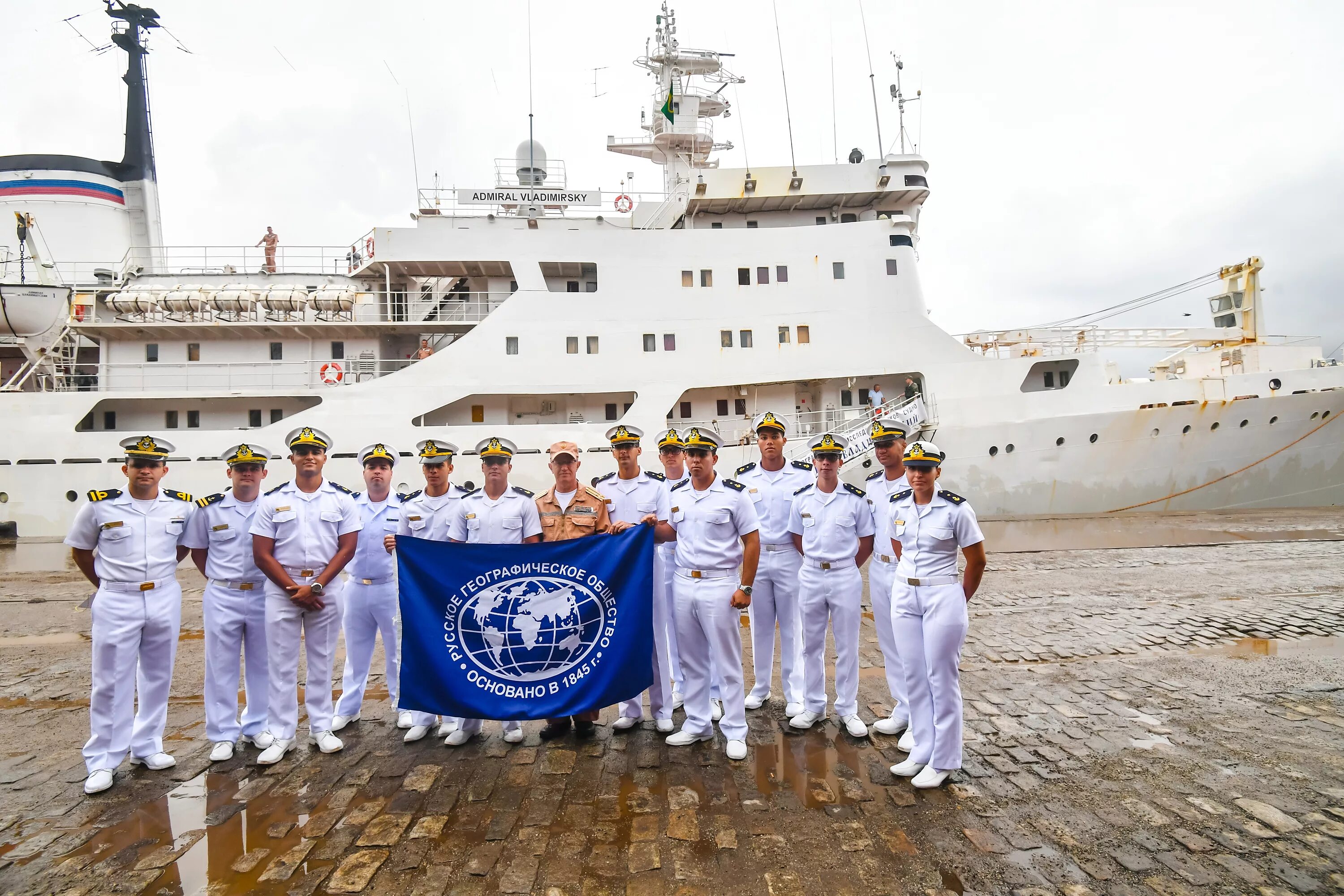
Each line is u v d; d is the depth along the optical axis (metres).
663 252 18.75
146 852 3.97
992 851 3.82
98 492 5.21
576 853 3.88
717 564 5.39
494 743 5.65
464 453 17.45
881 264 18.89
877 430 5.90
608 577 5.47
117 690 4.97
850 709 5.75
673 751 5.39
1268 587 11.06
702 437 5.53
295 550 5.46
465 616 5.38
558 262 18.56
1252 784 4.56
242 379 18.70
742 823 4.20
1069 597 10.67
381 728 6.08
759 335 18.61
